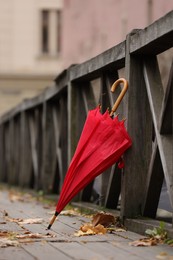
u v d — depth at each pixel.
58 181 9.42
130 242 4.43
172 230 4.48
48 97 9.55
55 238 4.66
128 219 5.25
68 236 4.79
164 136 4.80
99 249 4.16
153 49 5.11
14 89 31.23
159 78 5.22
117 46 5.67
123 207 5.34
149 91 5.12
